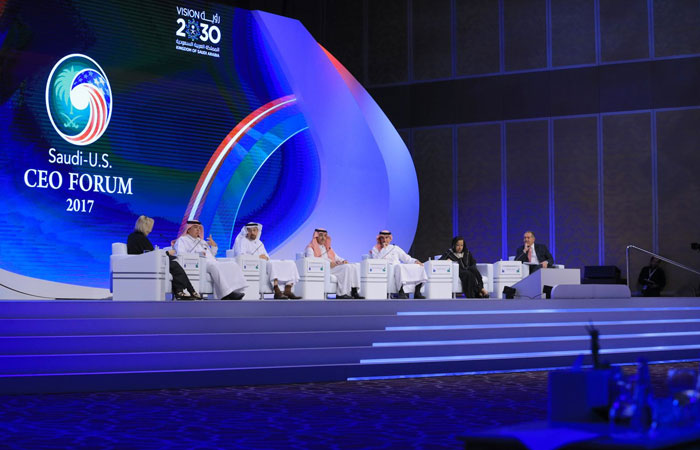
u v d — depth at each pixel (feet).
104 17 42.57
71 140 41.24
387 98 57.67
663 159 52.16
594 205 53.31
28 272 39.81
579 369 9.57
